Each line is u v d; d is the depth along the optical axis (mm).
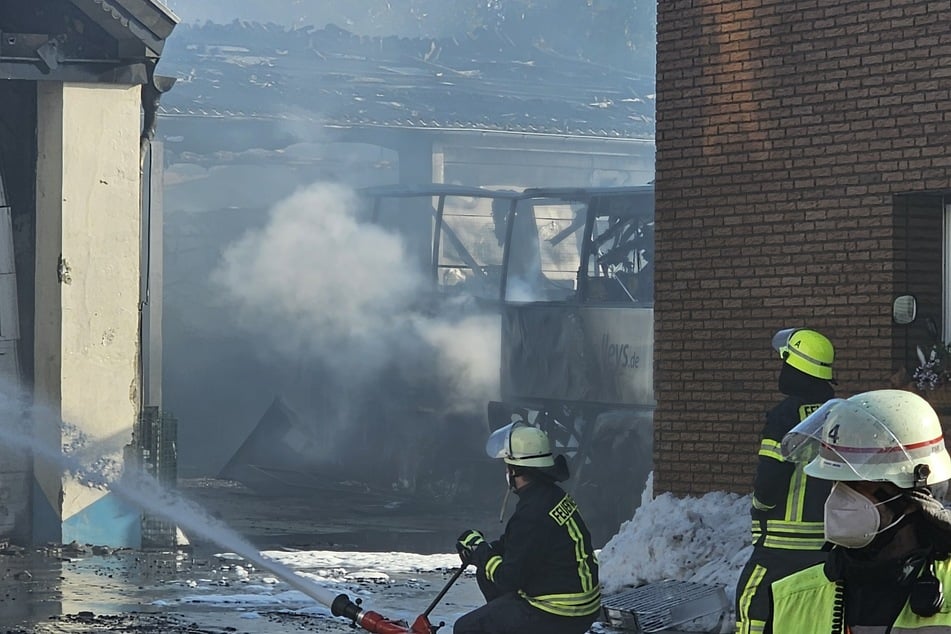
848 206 17969
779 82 18609
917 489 5246
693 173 19438
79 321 22703
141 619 16031
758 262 18797
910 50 17438
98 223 22812
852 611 5262
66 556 21688
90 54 22750
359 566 21234
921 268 17797
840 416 5359
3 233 22781
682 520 18000
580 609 9945
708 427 19172
